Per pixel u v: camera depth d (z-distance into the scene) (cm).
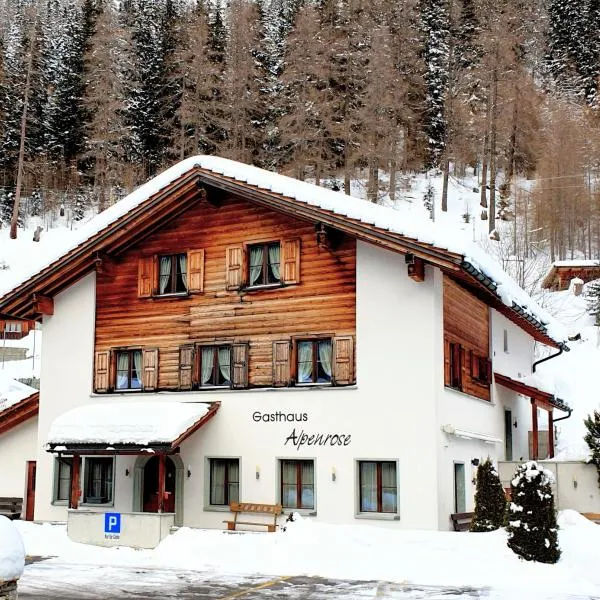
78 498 2202
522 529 1580
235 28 7062
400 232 1986
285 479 2169
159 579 1602
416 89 7025
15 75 7438
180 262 2420
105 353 2453
